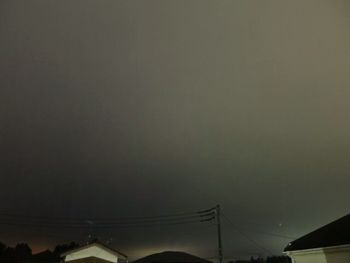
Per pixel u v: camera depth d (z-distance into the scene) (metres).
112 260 20.53
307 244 15.02
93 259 19.52
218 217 23.02
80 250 19.55
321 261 14.09
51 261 24.92
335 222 16.59
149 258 22.12
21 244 27.30
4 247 26.23
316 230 16.62
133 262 22.23
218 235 22.58
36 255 25.91
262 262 31.34
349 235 13.87
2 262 24.41
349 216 16.70
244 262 31.62
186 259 21.70
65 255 19.22
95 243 20.00
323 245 14.02
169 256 22.11
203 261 21.67
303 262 14.87
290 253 15.34
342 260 13.38
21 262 25.14
